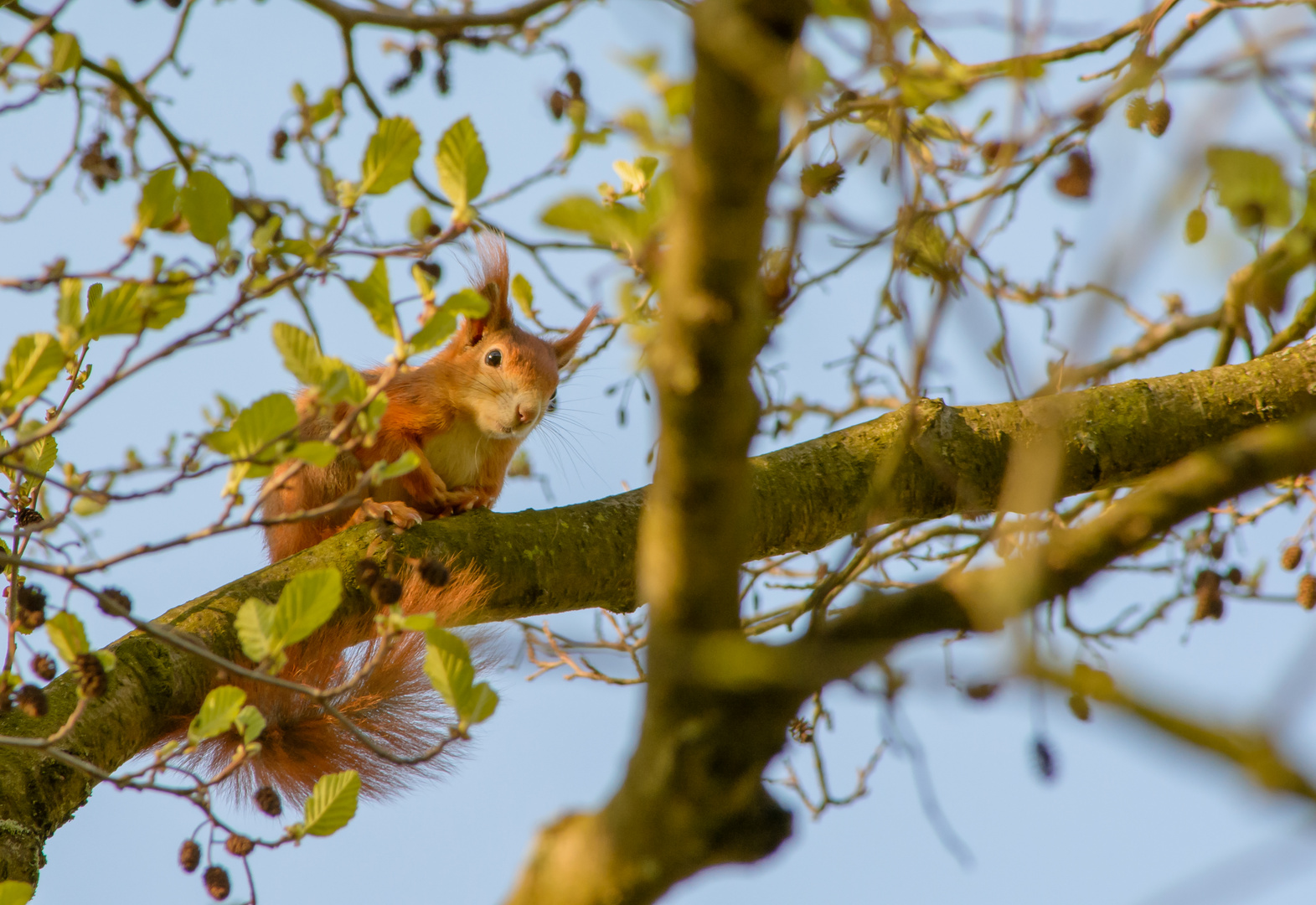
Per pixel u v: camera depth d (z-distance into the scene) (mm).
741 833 3852
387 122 5574
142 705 7180
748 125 3066
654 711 3719
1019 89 4027
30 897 5449
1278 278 5547
